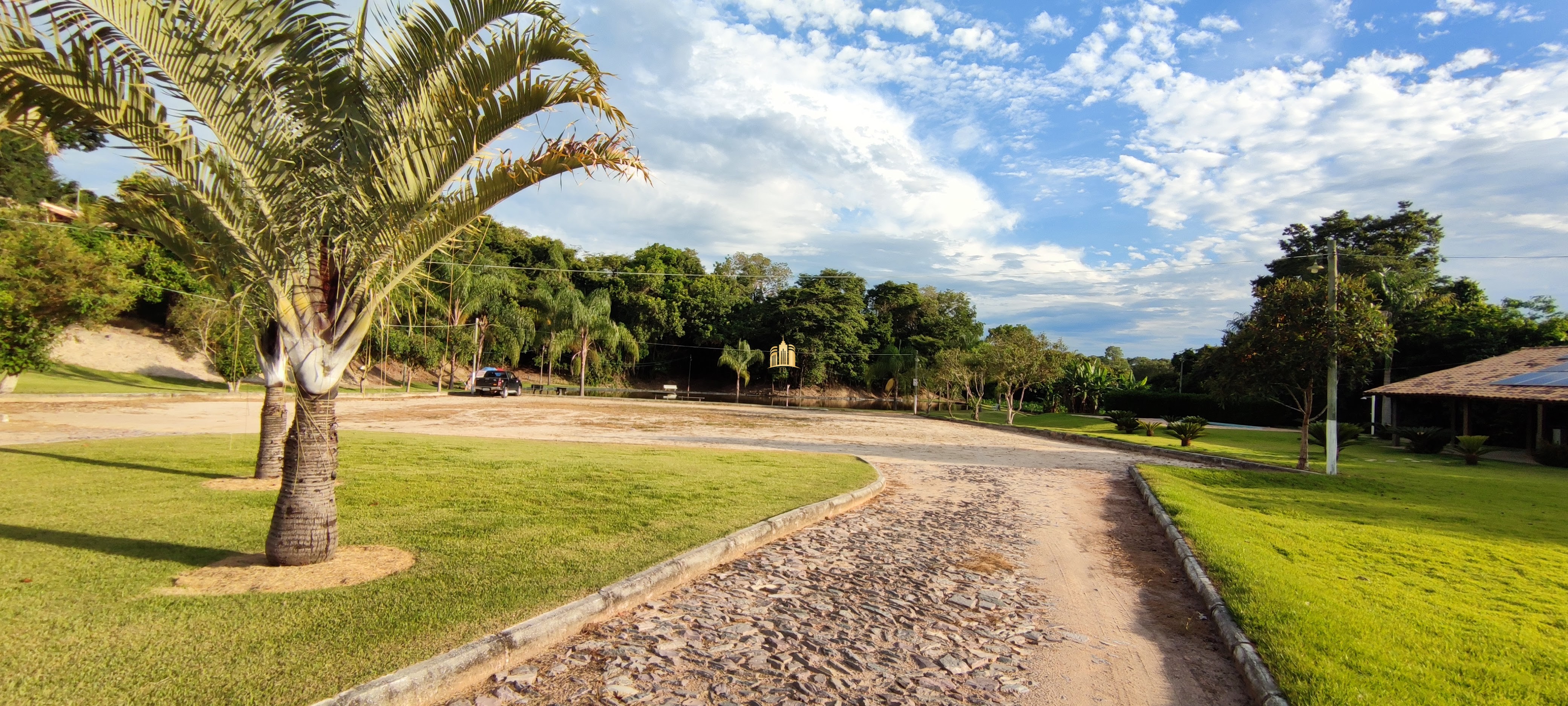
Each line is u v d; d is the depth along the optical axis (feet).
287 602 14.76
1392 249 145.07
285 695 10.66
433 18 17.12
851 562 22.18
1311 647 14.69
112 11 14.12
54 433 42.32
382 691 10.87
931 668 14.17
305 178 16.93
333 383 17.87
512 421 73.26
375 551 19.13
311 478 17.48
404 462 36.32
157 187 17.94
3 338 57.26
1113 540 27.89
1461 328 113.09
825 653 14.62
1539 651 15.23
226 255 17.31
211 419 56.13
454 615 14.37
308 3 17.17
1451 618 17.88
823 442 67.41
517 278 180.55
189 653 12.00
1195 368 65.98
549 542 20.89
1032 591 20.20
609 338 151.43
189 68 15.21
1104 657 15.28
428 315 124.26
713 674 13.23
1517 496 43.55
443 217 18.52
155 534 19.54
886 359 198.18
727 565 21.08
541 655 13.76
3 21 13.44
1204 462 63.05
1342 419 128.57
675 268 237.25
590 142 18.45
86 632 12.63
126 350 105.29
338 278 17.79
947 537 26.61
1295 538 28.55
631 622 15.79
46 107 14.53
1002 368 110.83
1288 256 155.02
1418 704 12.04
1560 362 79.05
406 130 17.28
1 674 10.81
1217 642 16.49
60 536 18.76
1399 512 36.63
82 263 59.67
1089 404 161.27
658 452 47.83
